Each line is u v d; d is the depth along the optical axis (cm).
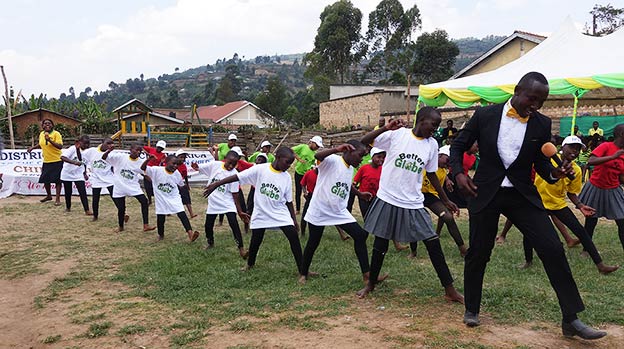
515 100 387
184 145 2805
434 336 402
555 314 451
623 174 643
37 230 936
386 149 500
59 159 1197
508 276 585
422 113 482
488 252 416
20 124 2930
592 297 504
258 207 618
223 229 955
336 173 558
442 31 4525
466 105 1320
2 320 502
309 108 5022
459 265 649
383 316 454
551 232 392
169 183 832
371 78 5594
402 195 489
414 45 4631
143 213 925
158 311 495
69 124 3039
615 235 818
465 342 390
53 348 421
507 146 394
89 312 501
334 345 391
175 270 646
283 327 435
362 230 564
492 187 400
